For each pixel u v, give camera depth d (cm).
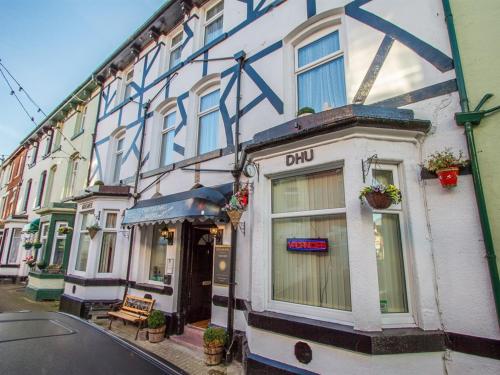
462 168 357
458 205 353
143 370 219
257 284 438
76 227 953
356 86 469
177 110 812
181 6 884
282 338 396
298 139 425
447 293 343
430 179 375
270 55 610
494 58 370
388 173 402
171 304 650
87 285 805
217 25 816
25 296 1149
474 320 323
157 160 859
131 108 1002
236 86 657
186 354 537
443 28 409
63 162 1415
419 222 367
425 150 388
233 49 696
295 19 586
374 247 358
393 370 319
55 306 970
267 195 468
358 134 383
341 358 341
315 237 418
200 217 550
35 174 1727
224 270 569
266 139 474
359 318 341
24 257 1533
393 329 343
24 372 185
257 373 402
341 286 383
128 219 705
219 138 665
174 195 649
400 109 398
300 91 577
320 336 357
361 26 488
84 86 1302
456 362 323
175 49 940
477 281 329
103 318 763
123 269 824
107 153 1055
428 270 354
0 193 2362
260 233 453
